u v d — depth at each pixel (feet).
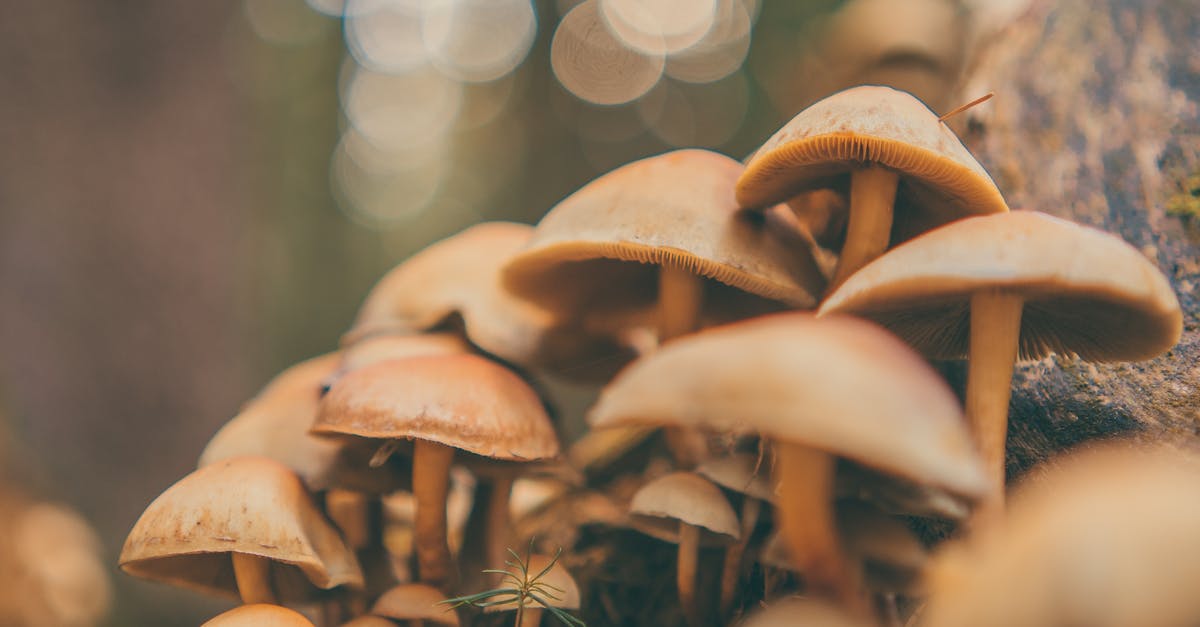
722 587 0.67
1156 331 0.58
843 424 0.49
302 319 3.89
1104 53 0.77
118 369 1.61
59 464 1.56
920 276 0.54
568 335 0.78
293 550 0.63
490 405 0.65
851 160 0.63
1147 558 0.45
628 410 0.52
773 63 2.85
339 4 4.14
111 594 1.44
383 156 4.76
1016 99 0.80
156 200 1.64
